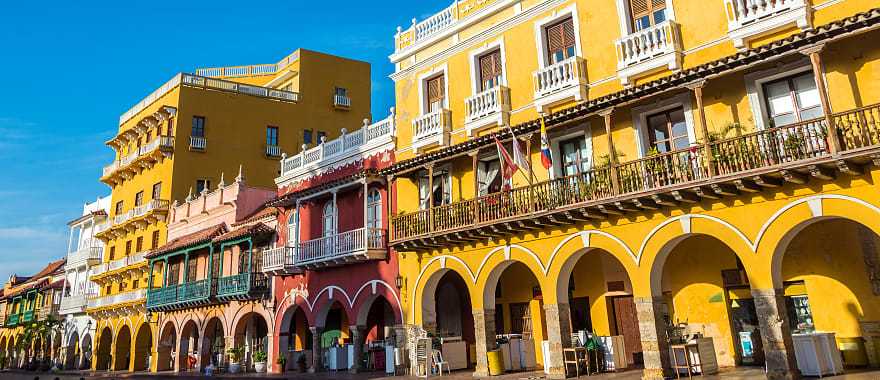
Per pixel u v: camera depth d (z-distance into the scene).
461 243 20.11
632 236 15.77
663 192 14.28
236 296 28.95
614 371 16.92
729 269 16.67
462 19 21.83
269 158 43.19
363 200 24.31
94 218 51.12
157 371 35.72
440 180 22.05
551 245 17.56
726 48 15.27
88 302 46.34
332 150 26.81
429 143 21.80
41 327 50.09
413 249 21.19
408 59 23.98
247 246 30.41
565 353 16.59
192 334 35.19
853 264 14.55
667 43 16.09
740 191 13.79
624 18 17.50
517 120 19.59
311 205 26.94
